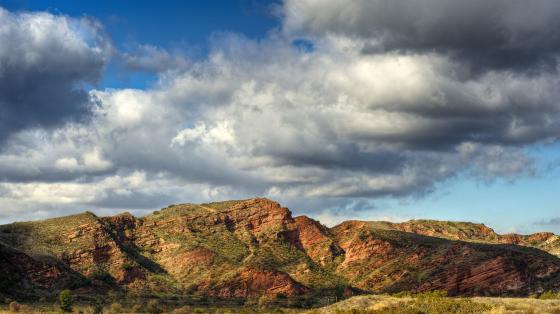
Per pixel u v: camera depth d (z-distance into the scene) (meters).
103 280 162.25
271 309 138.25
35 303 130.50
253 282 164.00
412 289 161.25
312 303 151.75
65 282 151.62
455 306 51.72
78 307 125.56
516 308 51.72
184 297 158.50
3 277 138.75
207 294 162.12
